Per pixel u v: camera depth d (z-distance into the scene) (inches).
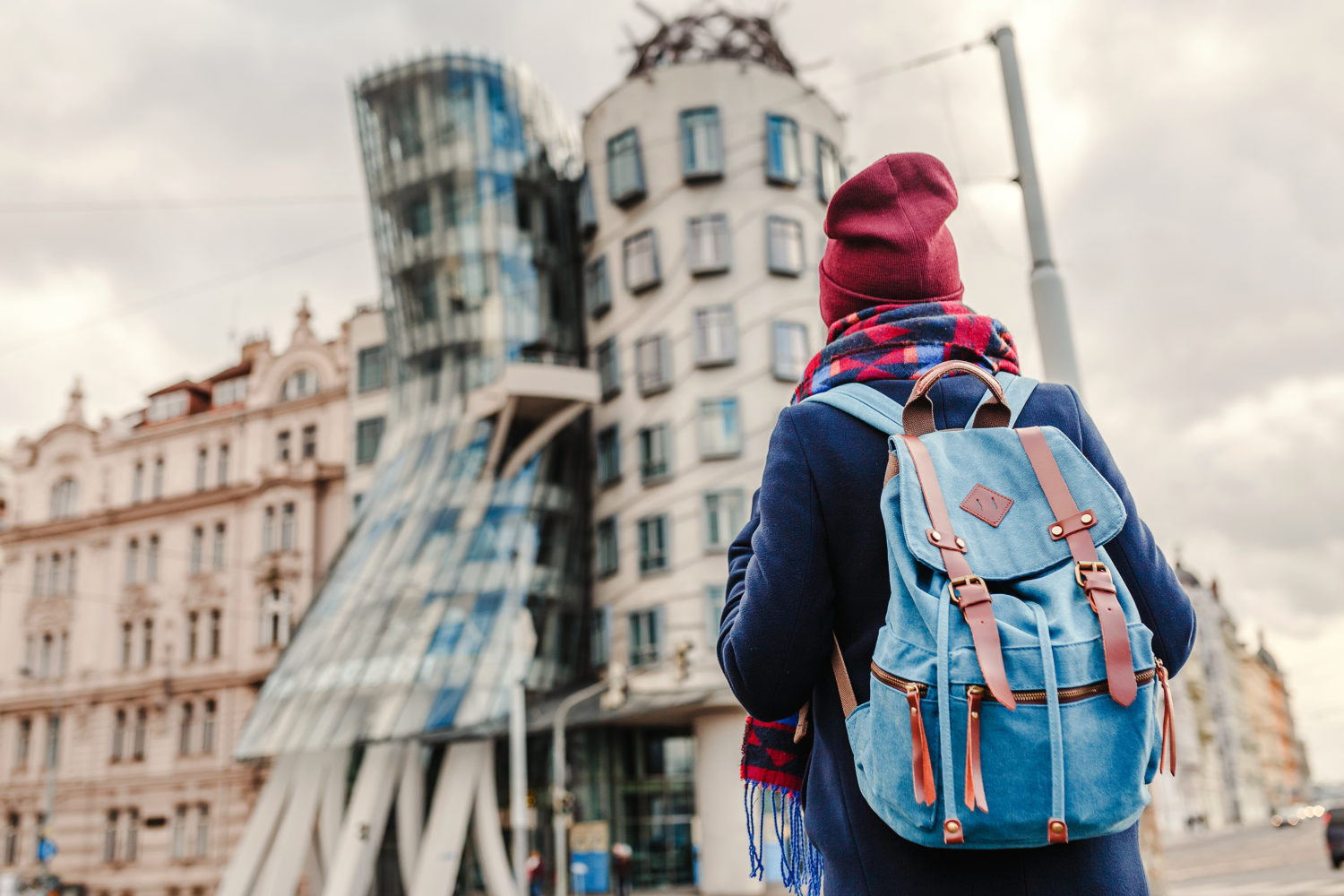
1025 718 40.9
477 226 1437.0
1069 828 40.6
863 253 58.5
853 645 50.4
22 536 1819.6
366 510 1411.2
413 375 1461.6
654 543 1278.3
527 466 1358.3
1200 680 3597.4
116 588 1731.1
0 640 1780.3
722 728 1178.0
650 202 1373.0
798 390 61.1
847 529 51.2
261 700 1286.9
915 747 42.0
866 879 46.8
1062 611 43.3
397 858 1348.4
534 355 1408.7
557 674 1283.2
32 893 1519.4
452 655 1219.9
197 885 1536.7
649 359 1339.8
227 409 1744.6
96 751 1672.0
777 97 1379.2
